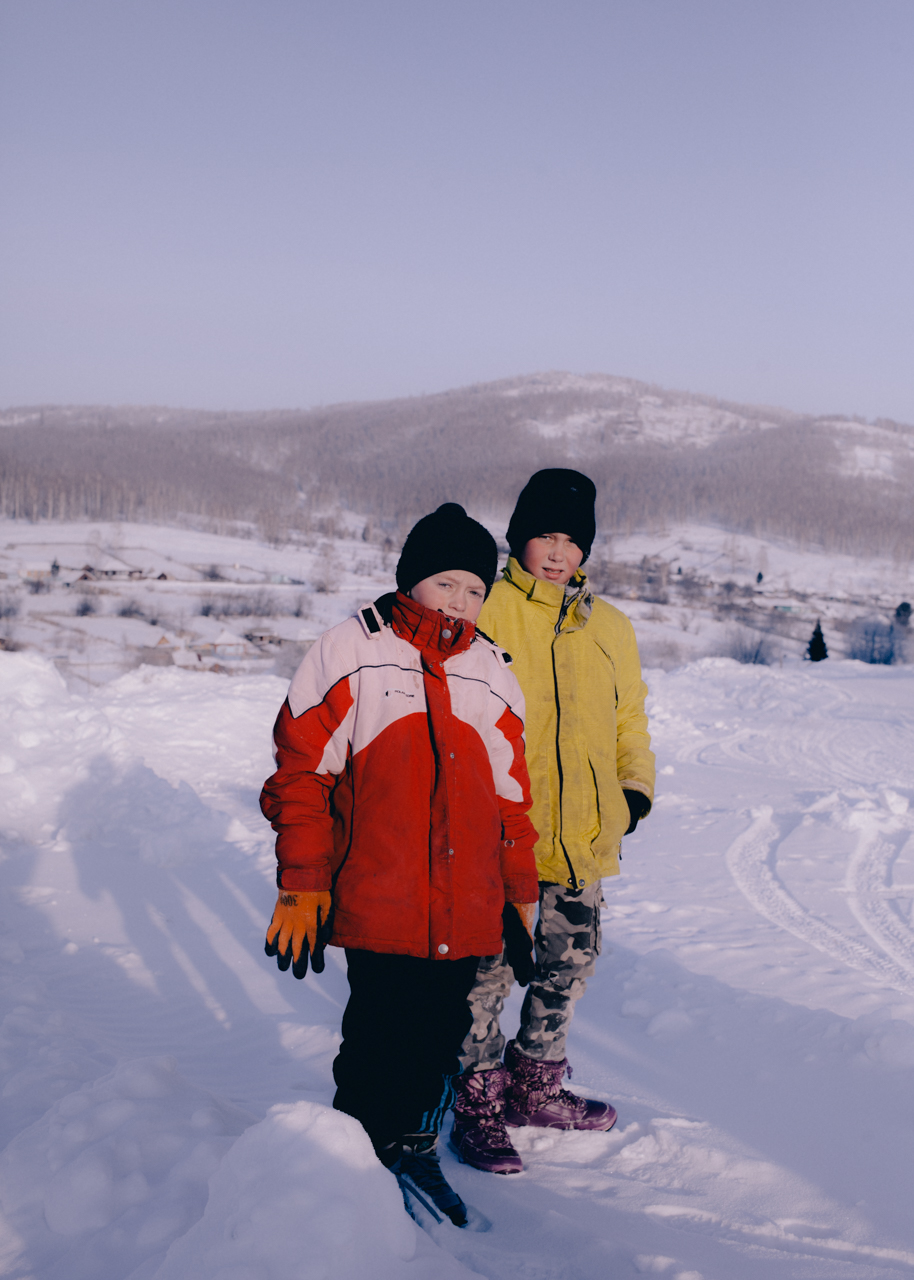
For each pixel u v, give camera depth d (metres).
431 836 1.87
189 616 81.75
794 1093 2.77
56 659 58.53
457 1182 2.15
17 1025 2.70
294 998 3.53
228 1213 1.48
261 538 161.38
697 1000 3.66
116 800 6.11
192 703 10.84
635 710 2.63
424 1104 1.92
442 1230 1.82
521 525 2.51
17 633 67.94
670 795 9.56
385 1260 1.48
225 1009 3.40
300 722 1.90
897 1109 2.62
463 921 1.87
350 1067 1.92
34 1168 1.76
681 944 4.63
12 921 4.24
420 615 1.93
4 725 6.71
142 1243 1.57
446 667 1.96
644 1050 3.18
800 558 176.88
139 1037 3.09
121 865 5.25
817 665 29.03
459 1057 2.22
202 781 8.37
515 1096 2.48
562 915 2.40
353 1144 1.60
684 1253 1.84
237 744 9.82
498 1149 2.23
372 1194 1.54
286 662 62.09
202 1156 1.77
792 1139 2.45
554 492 2.46
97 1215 1.64
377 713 1.90
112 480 182.50
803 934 4.91
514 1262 1.72
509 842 2.06
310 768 1.90
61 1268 1.52
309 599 95.12
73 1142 1.80
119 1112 1.89
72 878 4.94
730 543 181.50
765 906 5.51
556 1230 1.87
